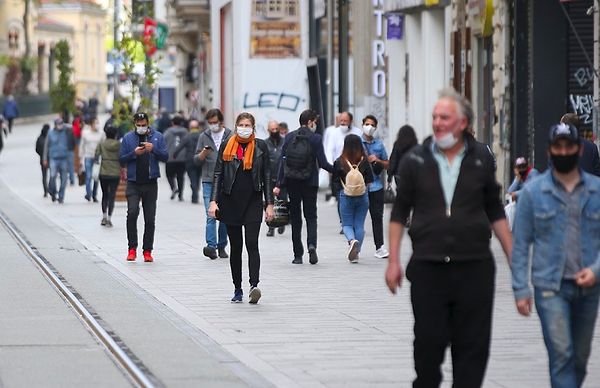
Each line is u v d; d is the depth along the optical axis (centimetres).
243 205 3009
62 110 12419
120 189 6806
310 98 8069
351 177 3766
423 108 6316
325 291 3231
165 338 2527
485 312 1739
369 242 4512
